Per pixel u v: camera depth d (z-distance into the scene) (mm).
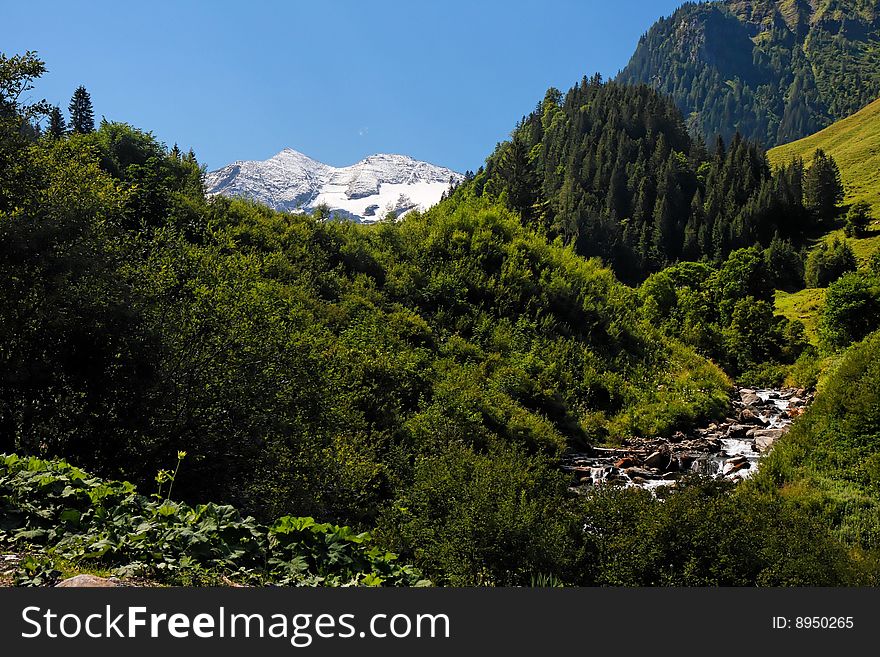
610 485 12531
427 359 32625
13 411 12961
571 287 45406
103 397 13281
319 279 36031
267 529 6863
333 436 17469
